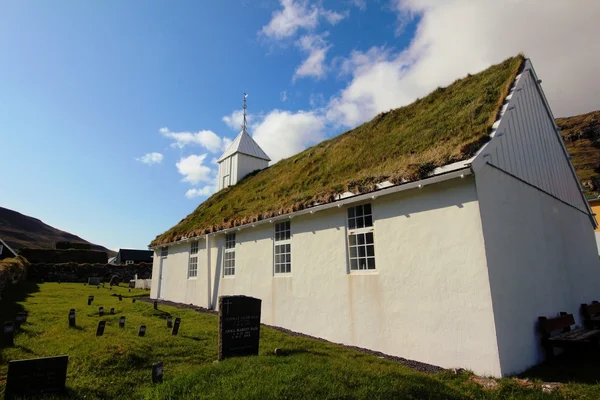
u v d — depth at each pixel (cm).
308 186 1184
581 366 674
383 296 799
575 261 1096
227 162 2522
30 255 3844
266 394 444
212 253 1571
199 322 1056
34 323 943
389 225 812
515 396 503
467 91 999
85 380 507
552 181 1049
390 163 893
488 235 660
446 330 674
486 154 693
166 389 474
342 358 688
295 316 1030
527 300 739
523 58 956
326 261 959
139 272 3825
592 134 8375
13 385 429
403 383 501
